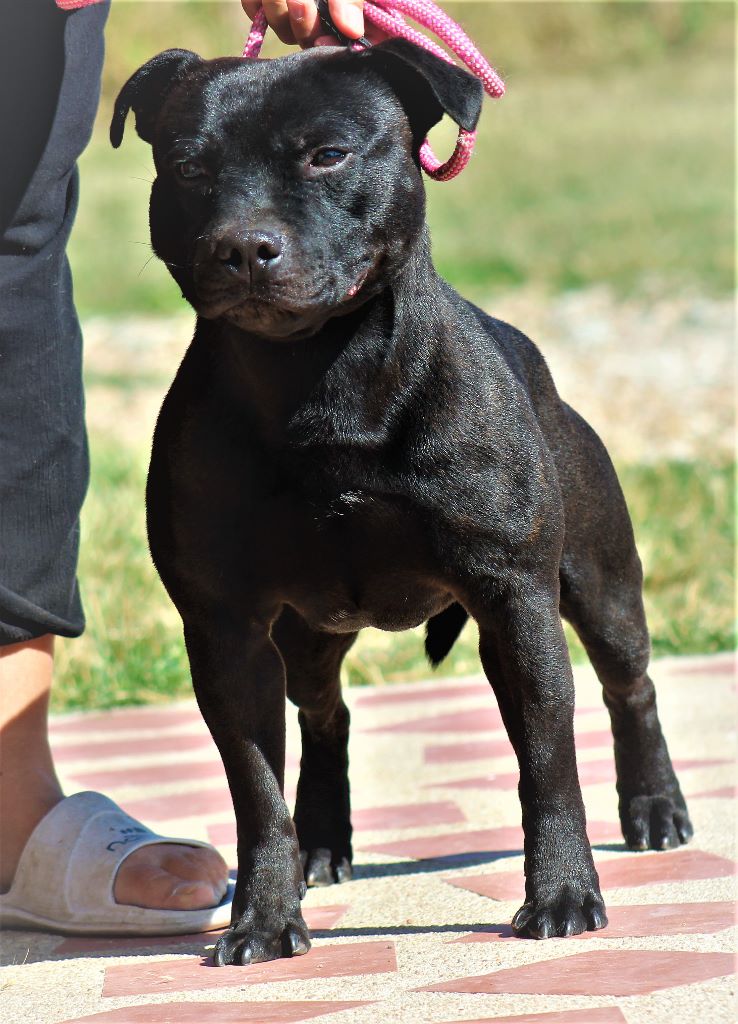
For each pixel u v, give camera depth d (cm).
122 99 620
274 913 577
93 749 1002
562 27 5741
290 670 692
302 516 584
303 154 558
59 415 674
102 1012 517
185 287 587
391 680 1182
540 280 2883
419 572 602
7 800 668
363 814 814
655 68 5594
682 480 1588
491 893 647
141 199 3862
